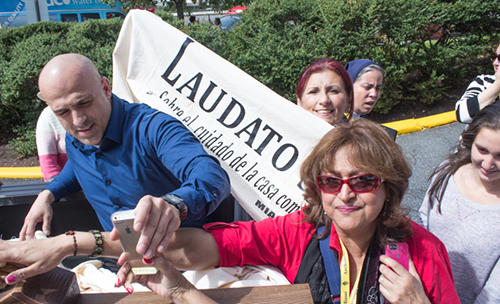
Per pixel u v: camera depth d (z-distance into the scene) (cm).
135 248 105
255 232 144
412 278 121
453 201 170
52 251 112
